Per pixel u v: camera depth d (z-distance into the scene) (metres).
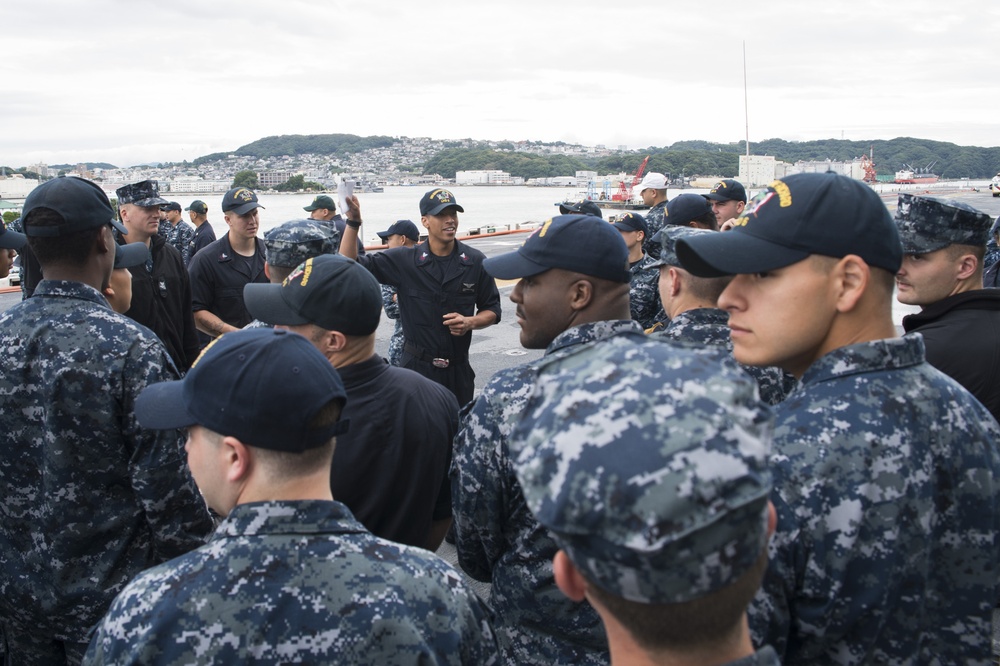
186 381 1.67
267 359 1.60
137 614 1.48
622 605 0.96
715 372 0.99
